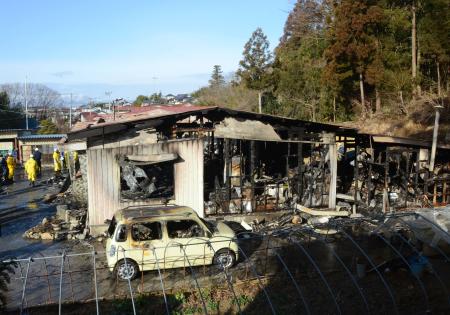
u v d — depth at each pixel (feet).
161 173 53.88
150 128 53.98
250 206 57.26
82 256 44.83
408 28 109.70
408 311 30.32
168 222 39.04
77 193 68.74
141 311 31.30
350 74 112.06
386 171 59.06
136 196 52.60
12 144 136.67
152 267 38.27
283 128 59.06
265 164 76.28
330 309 30.91
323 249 44.55
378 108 116.98
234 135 56.85
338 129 60.90
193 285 36.06
